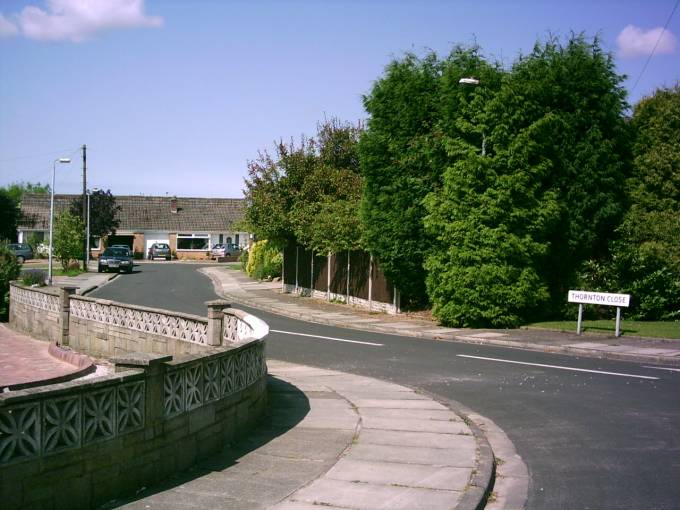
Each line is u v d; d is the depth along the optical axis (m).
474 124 21.88
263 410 9.95
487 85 21.78
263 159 34.22
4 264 29.34
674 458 7.96
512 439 8.97
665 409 10.57
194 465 7.40
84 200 54.69
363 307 28.97
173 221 81.31
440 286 22.11
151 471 6.64
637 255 22.41
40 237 75.56
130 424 6.38
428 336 20.61
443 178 22.80
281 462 7.55
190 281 44.91
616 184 23.38
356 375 13.77
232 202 86.50
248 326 11.91
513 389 12.35
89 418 5.89
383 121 24.89
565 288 23.53
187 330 14.78
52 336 21.17
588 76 23.06
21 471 5.25
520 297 21.56
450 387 12.59
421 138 23.70
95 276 47.91
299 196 33.62
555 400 11.35
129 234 78.81
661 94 25.47
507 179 21.28
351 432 8.99
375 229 24.73
